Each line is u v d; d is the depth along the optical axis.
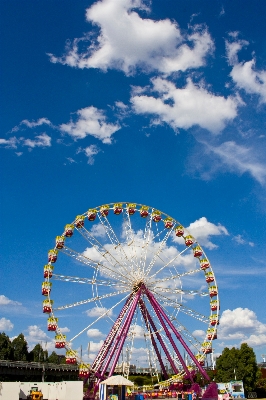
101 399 64.69
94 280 80.56
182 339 83.62
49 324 77.25
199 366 82.50
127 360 80.44
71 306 78.38
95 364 79.06
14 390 69.88
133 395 73.69
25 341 138.50
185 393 75.25
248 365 119.25
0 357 124.19
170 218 91.38
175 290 85.00
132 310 81.06
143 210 90.38
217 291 87.25
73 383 71.69
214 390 76.38
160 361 87.50
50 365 122.31
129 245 85.44
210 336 84.75
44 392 86.44
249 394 118.00
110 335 80.56
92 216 87.12
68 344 76.69
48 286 80.06
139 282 82.69
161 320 82.69
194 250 90.44
